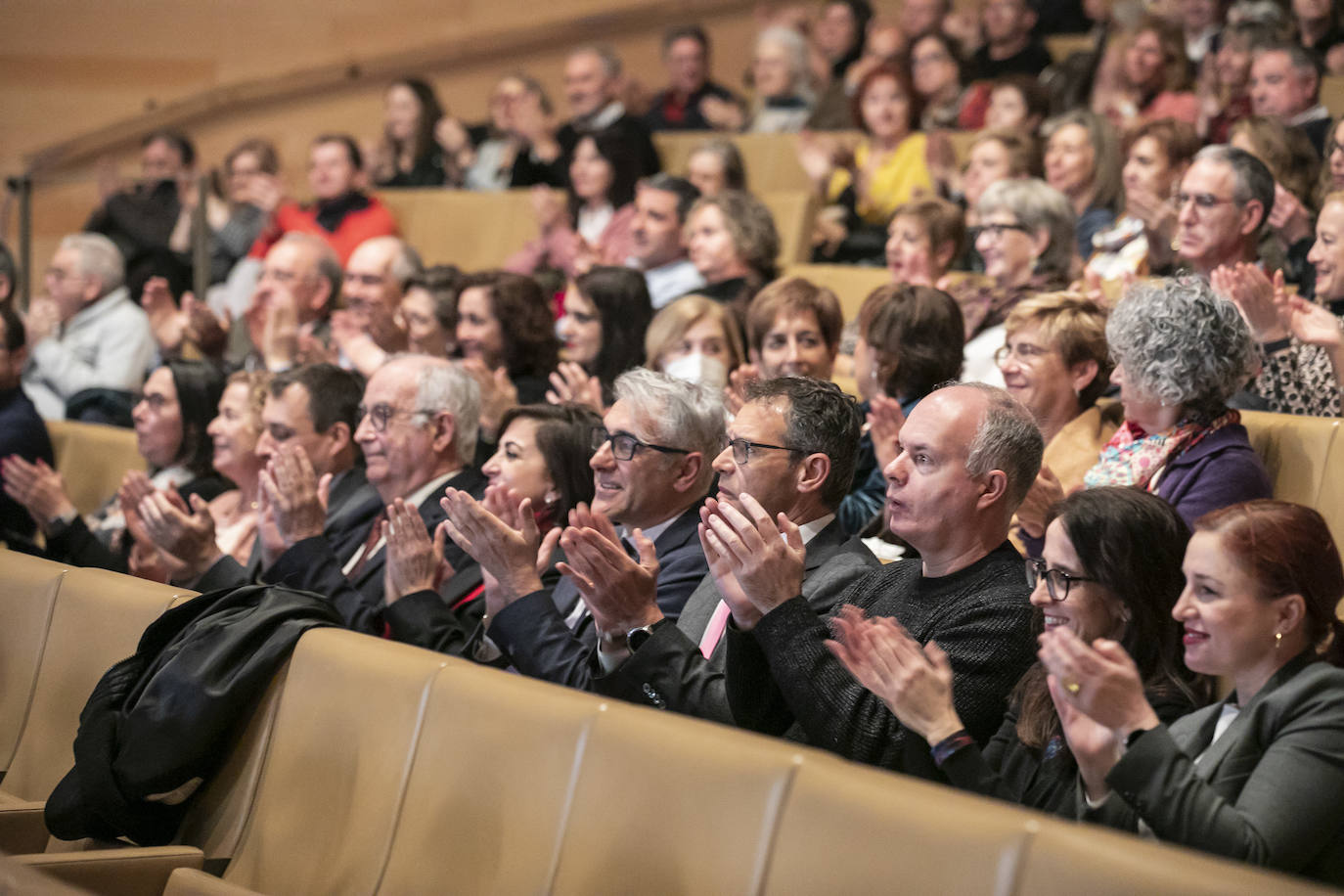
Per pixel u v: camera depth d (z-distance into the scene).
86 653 3.16
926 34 7.95
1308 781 2.02
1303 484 3.29
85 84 10.97
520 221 7.86
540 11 10.73
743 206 5.88
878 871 1.88
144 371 6.79
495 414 4.65
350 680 2.64
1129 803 2.01
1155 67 6.65
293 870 2.59
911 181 6.75
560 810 2.25
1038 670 2.44
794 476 3.06
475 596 3.81
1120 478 3.19
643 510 3.43
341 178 7.82
